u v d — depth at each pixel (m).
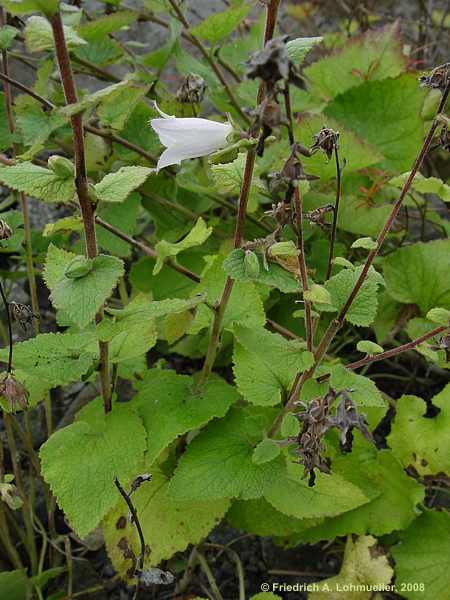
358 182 0.42
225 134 0.21
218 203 0.41
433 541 0.29
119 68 0.55
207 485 0.25
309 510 0.27
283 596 0.32
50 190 0.20
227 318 0.29
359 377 0.23
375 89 0.42
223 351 0.39
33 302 0.34
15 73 0.51
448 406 0.32
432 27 0.58
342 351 0.44
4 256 0.46
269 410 0.30
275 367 0.24
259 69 0.16
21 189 0.20
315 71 0.46
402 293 0.38
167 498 0.28
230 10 0.35
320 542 0.34
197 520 0.28
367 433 0.19
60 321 0.30
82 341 0.24
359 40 0.45
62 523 0.35
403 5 0.65
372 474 0.30
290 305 0.39
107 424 0.26
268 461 0.25
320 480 0.28
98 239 0.36
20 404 0.24
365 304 0.24
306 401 0.24
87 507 0.24
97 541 0.33
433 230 0.48
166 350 0.42
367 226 0.39
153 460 0.25
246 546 0.34
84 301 0.20
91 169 0.36
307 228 0.39
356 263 0.39
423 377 0.42
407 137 0.42
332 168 0.37
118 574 0.30
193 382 0.28
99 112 0.31
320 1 0.62
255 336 0.24
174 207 0.38
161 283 0.39
